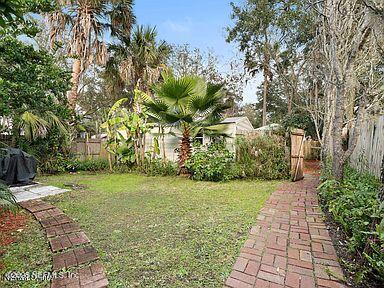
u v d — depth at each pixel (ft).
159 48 40.32
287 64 41.47
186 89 22.98
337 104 14.29
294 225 10.42
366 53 16.96
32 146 25.44
